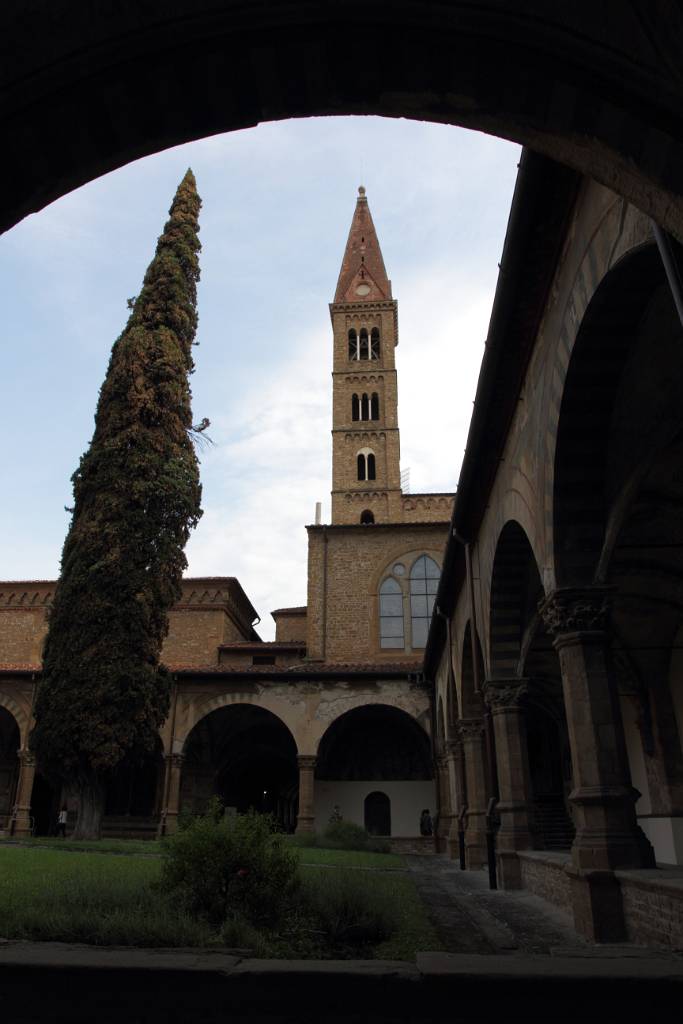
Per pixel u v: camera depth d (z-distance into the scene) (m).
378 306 56.41
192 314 33.91
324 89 4.84
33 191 4.68
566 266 8.91
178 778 32.34
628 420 9.43
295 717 33.50
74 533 29.19
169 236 35.19
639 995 4.46
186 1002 4.79
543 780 32.00
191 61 4.59
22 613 44.94
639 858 9.22
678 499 11.86
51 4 4.16
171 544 29.14
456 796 26.44
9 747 38.34
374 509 48.56
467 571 18.23
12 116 4.41
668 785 18.41
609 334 8.45
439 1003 4.61
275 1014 4.70
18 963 4.98
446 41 4.56
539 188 8.41
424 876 19.50
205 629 42.03
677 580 15.20
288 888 9.99
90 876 12.12
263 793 43.91
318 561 42.50
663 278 7.50
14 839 24.53
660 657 19.11
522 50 4.49
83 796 26.23
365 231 62.38
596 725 9.65
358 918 9.32
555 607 10.02
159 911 8.62
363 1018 4.63
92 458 29.98
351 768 38.00
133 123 4.75
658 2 3.79
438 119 5.06
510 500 13.38
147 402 30.47
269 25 4.51
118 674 26.55
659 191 4.47
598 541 10.02
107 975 4.89
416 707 33.91
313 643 40.81
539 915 11.92
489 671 16.39
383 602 41.53
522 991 4.54
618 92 4.37
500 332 11.01
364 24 4.53
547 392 10.15
